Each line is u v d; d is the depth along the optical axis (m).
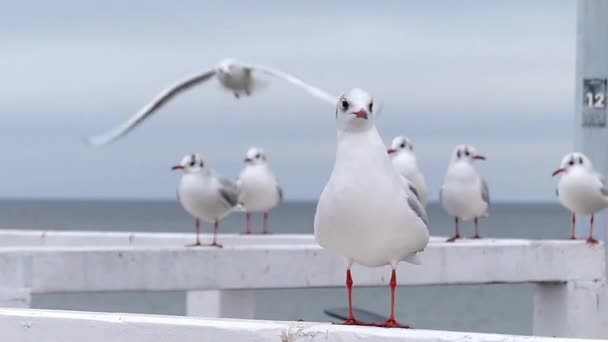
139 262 12.14
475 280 13.15
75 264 11.84
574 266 13.62
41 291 11.70
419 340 6.15
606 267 14.95
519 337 6.02
